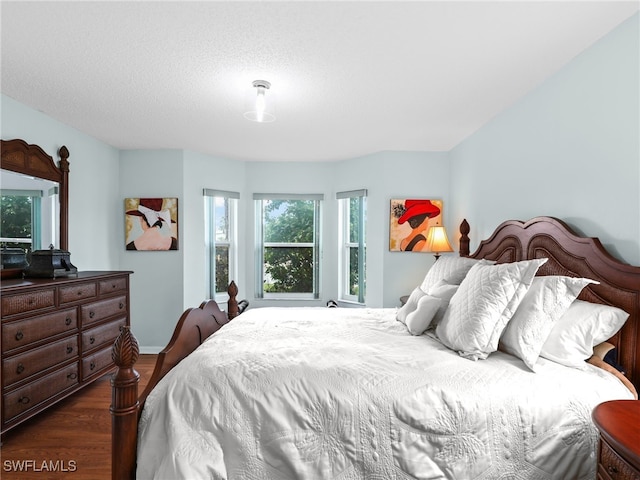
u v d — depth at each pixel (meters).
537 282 1.76
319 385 1.43
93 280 2.90
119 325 3.25
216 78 2.29
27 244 2.82
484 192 3.17
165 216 4.05
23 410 2.25
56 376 2.51
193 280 4.20
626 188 1.67
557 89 2.17
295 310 2.85
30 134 2.83
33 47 1.92
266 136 3.56
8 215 2.65
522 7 1.57
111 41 1.86
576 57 2.00
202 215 4.29
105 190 3.84
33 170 2.84
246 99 2.44
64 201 3.16
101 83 2.37
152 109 2.84
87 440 2.25
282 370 1.49
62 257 2.83
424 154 4.08
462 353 1.69
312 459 1.33
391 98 2.61
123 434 1.37
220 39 1.84
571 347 1.59
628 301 1.59
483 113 2.91
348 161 4.50
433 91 2.48
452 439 1.35
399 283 4.08
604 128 1.80
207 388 1.43
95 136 3.59
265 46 1.91
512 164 2.71
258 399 1.39
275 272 4.79
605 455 1.09
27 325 2.29
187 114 2.95
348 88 2.43
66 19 1.67
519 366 1.58
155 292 4.08
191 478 1.24
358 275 4.49
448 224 4.07
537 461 1.34
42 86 2.42
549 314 1.65
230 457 1.33
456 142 3.76
